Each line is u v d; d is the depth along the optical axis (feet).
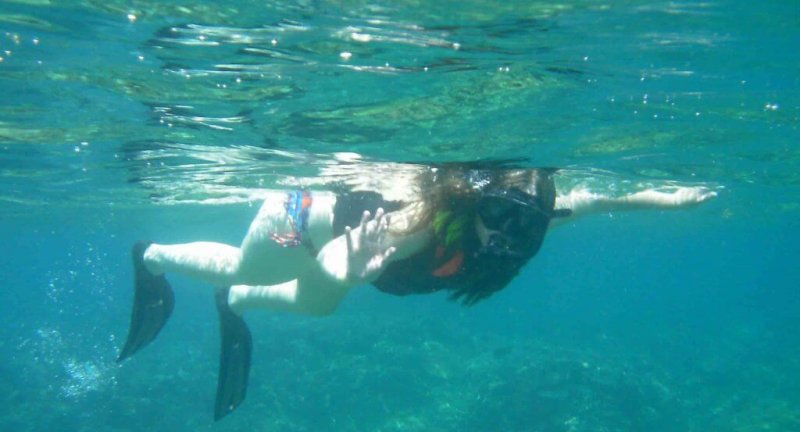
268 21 6.28
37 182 16.89
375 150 10.20
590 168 12.46
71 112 9.07
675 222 38.22
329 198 7.14
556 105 8.57
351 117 8.83
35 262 100.83
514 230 5.47
